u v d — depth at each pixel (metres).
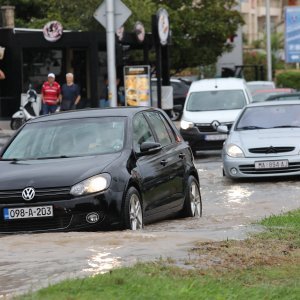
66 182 30.75
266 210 39.56
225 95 73.69
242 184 50.75
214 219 36.78
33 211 30.70
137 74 82.69
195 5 153.38
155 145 34.16
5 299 18.62
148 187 33.44
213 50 155.25
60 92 84.25
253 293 19.52
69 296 18.33
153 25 92.31
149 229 32.84
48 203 30.59
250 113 55.94
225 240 27.08
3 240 28.23
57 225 30.70
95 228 30.61
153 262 22.73
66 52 107.75
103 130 34.53
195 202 38.62
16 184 30.98
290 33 161.75
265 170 51.06
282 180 51.78
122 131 34.28
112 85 67.75
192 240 27.06
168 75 102.69
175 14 147.12
